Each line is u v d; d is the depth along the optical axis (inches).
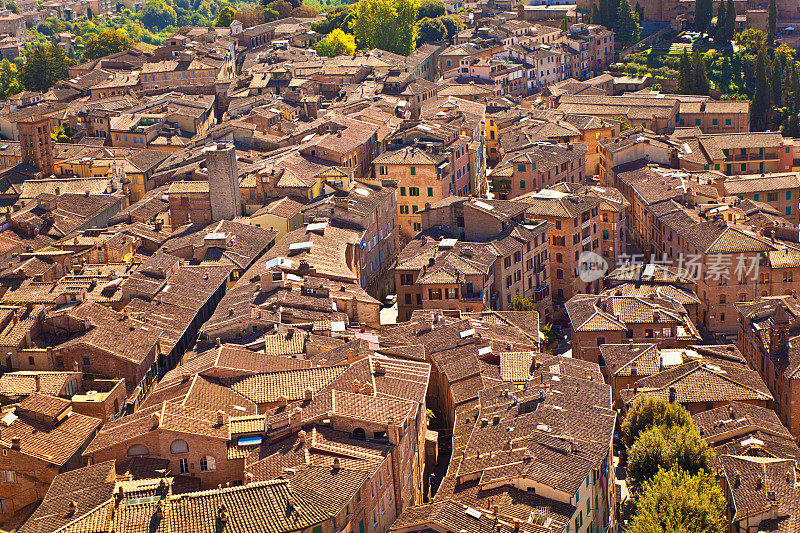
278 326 7608.3
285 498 5487.2
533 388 6840.6
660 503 5999.0
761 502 5999.0
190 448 6097.4
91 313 7810.0
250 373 6894.7
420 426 6702.8
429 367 7057.1
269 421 6259.8
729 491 6323.8
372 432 6067.9
